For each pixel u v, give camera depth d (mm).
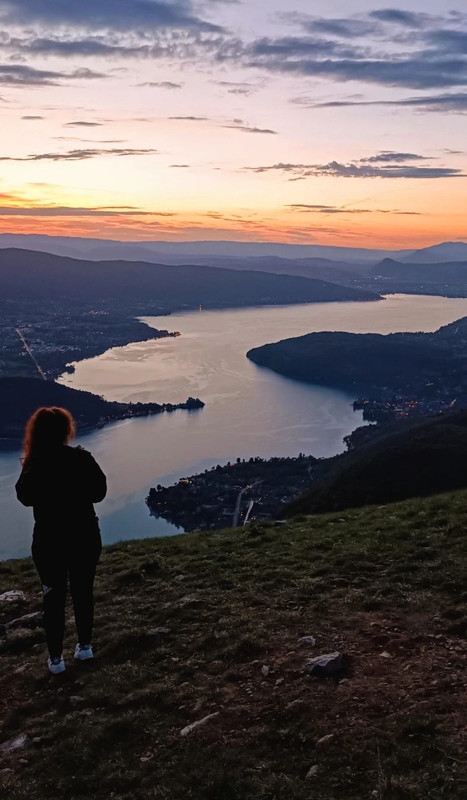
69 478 8047
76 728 7184
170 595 11742
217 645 9047
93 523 8398
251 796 5570
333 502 57344
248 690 7582
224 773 5918
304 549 14438
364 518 17969
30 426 8188
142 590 12414
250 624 9633
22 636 10195
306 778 5711
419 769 5609
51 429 8102
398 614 9523
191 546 16375
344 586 11211
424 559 12352
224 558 14484
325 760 5938
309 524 18328
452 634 8539
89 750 6684
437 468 58969
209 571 13344
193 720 7086
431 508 17641
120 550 17062
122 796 5875
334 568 12375
